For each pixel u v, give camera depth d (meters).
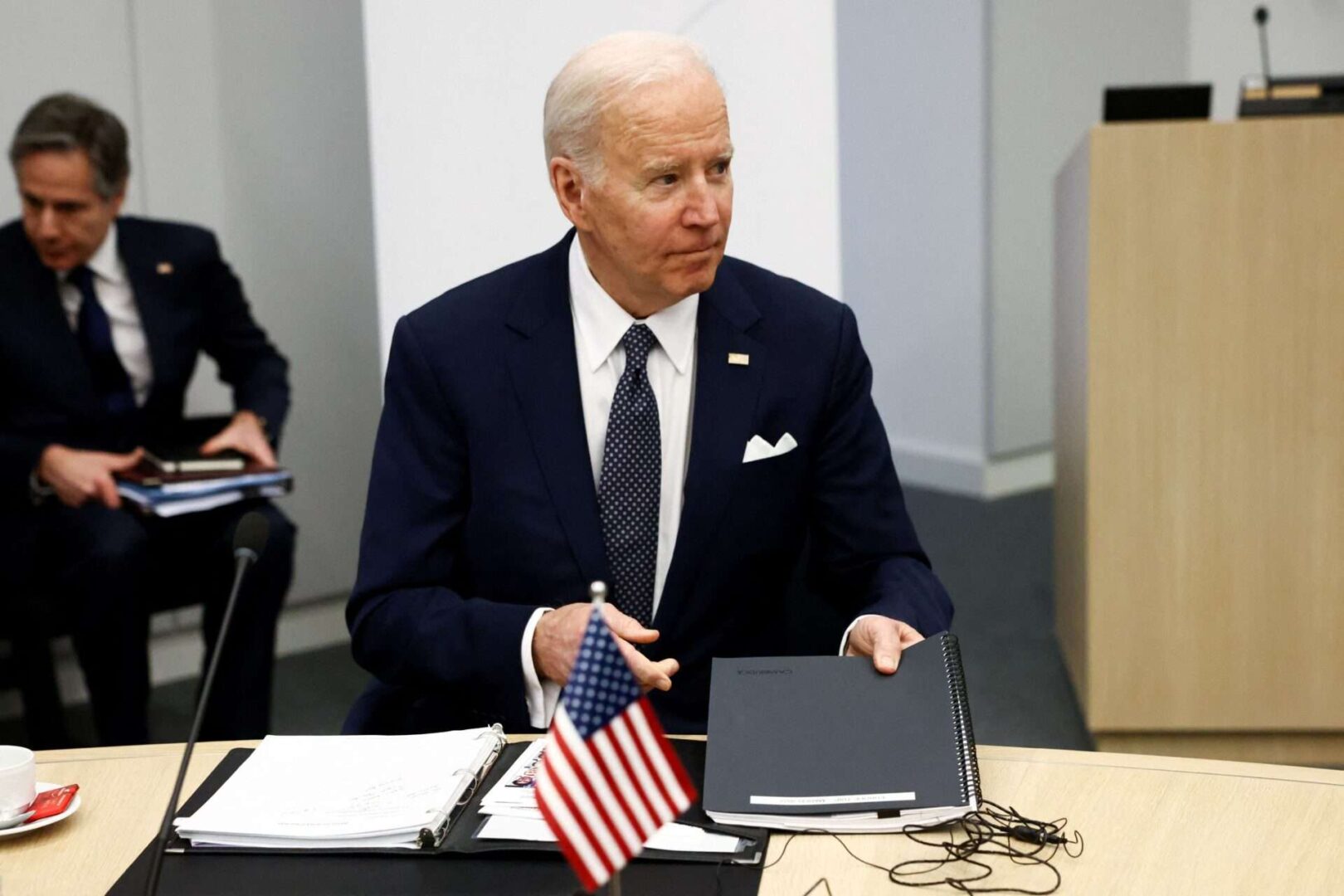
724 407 1.98
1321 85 3.29
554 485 1.96
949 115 6.21
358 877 1.37
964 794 1.44
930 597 1.93
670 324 1.98
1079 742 3.72
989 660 4.39
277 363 3.73
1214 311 3.27
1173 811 1.48
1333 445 3.27
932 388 6.56
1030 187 6.27
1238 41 6.70
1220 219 3.23
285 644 4.57
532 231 3.00
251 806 1.48
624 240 1.83
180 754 1.69
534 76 2.96
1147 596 3.37
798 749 1.53
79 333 3.50
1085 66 6.38
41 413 3.46
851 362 2.08
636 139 1.78
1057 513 4.22
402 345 2.04
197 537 3.44
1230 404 3.29
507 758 1.62
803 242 3.19
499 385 1.99
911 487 6.66
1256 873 1.34
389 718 2.07
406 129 2.92
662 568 1.99
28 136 3.31
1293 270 3.23
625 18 3.01
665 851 1.40
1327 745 3.42
